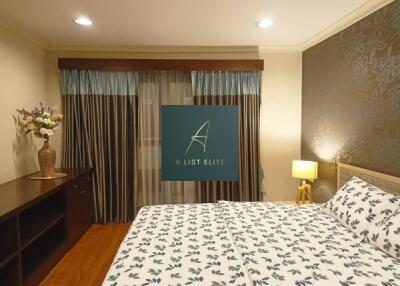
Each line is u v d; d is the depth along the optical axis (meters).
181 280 1.44
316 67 3.48
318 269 1.53
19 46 3.13
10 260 2.08
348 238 1.94
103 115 3.80
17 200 2.28
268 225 2.19
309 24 2.95
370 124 2.46
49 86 3.79
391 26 2.20
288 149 4.03
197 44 3.69
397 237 1.66
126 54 3.83
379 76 2.34
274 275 1.46
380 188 2.26
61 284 2.46
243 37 3.39
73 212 3.16
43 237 3.02
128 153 3.88
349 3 2.42
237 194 3.94
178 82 3.90
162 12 2.60
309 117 3.69
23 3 2.41
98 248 3.13
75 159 3.79
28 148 3.32
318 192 3.45
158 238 1.96
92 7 2.49
